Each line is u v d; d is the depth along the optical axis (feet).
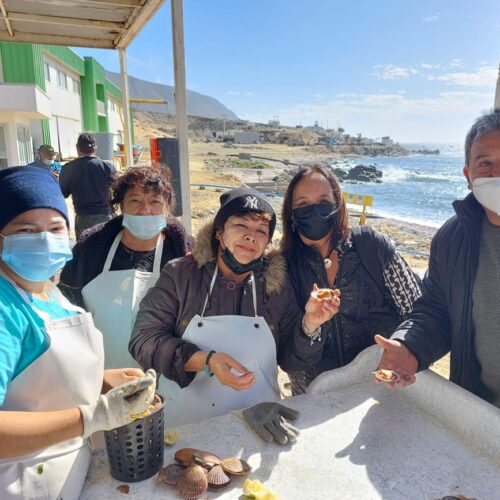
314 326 6.34
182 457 4.71
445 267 6.25
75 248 8.78
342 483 4.56
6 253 4.39
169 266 6.96
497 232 5.75
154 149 15.56
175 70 15.38
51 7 17.02
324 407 5.88
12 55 78.69
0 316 3.92
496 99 6.96
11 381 4.03
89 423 3.80
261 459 4.90
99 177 19.95
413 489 4.48
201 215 43.24
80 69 126.93
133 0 16.28
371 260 7.43
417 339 5.99
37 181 4.57
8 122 50.08
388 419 5.61
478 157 5.62
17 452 3.58
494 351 5.77
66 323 4.42
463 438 5.23
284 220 7.59
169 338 6.51
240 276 6.77
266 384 6.73
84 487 4.50
